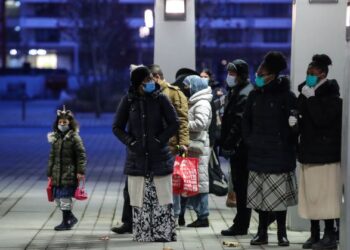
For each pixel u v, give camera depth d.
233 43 86.75
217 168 14.23
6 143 33.03
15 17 107.12
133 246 11.77
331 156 11.33
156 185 11.96
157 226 12.07
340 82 13.25
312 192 11.43
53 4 116.00
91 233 13.04
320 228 13.07
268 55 11.59
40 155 28.02
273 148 11.53
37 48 114.06
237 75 12.63
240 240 12.44
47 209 15.66
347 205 9.84
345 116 9.96
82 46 69.44
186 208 14.83
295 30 13.26
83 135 38.16
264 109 11.55
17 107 62.03
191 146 13.20
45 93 74.75
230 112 12.63
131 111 11.87
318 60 11.30
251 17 103.75
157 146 11.80
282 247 11.80
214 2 73.75
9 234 12.89
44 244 11.99
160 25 18.00
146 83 11.74
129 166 12.01
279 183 11.56
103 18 68.38
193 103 13.27
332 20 13.22
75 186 13.16
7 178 21.19
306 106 11.36
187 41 18.00
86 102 57.50
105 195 17.97
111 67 75.69
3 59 76.25
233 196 13.48
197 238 12.58
